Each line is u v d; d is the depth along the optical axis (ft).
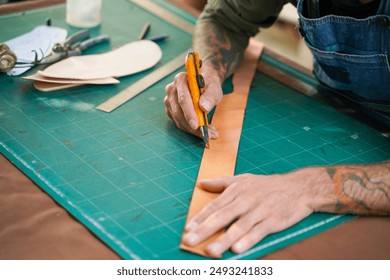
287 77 5.30
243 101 4.79
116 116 4.42
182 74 4.33
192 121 4.05
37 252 3.04
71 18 5.87
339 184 3.56
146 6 6.49
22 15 6.00
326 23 4.33
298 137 4.35
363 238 3.35
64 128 4.19
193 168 3.83
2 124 4.17
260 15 5.25
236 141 4.19
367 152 4.23
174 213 3.36
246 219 3.25
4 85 4.72
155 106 4.62
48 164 3.76
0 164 3.75
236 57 5.29
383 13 4.06
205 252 3.07
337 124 4.59
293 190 3.48
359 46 4.31
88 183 3.59
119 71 5.02
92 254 3.04
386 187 3.58
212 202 3.34
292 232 3.33
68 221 3.28
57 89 4.72
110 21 6.09
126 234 3.17
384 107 4.67
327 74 4.80
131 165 3.81
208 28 5.41
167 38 5.83
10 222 3.23
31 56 5.16
